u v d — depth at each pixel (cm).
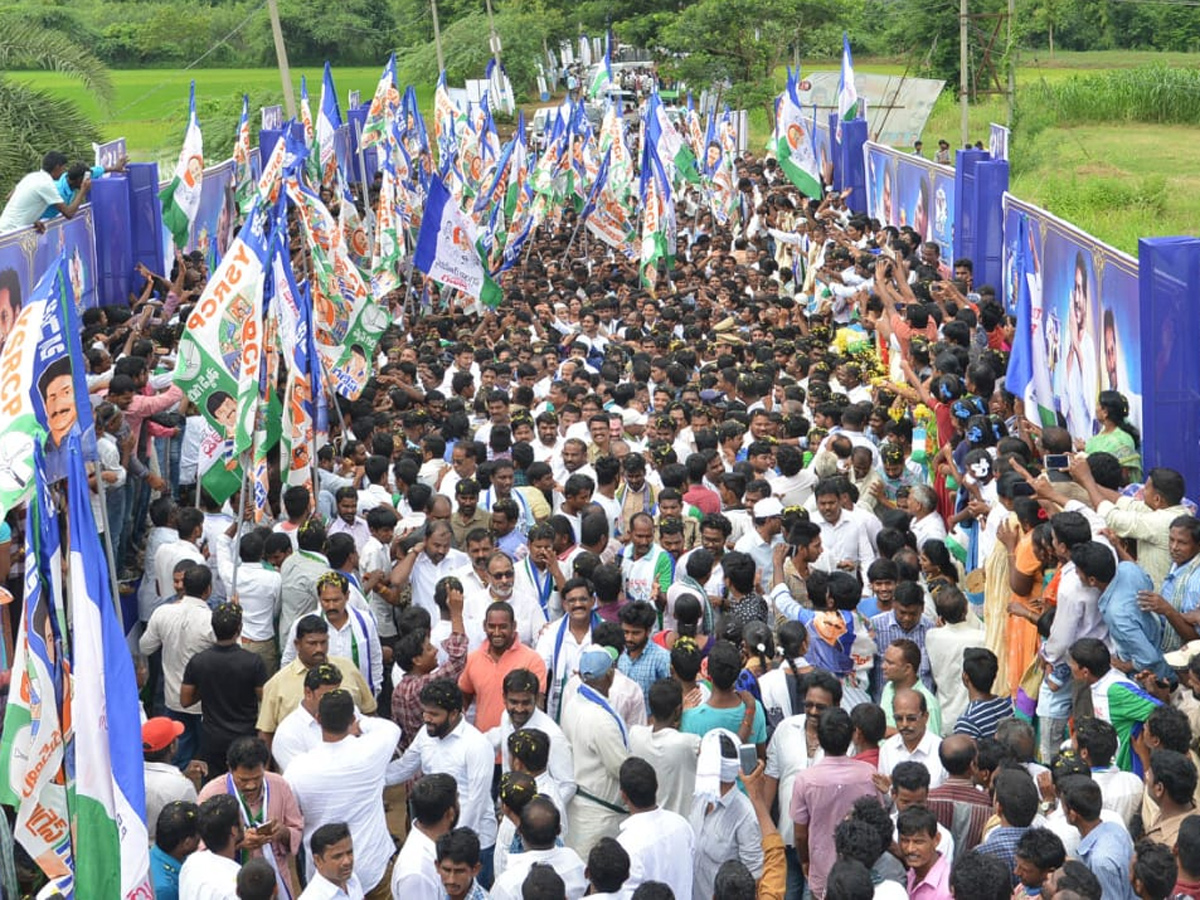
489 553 934
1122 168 3469
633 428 1292
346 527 1065
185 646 927
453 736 760
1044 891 586
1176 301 1077
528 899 612
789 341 1603
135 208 1712
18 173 2478
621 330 1902
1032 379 1344
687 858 682
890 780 709
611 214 2267
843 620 863
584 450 1144
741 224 2972
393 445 1202
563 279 2223
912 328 1515
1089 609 827
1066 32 6247
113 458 1078
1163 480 895
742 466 1144
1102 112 4291
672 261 2162
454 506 1137
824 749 722
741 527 1045
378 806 746
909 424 1266
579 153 2650
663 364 1484
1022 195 3183
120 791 605
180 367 1019
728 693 765
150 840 737
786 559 987
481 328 1802
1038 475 1031
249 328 1006
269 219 1647
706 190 2973
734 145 4038
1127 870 634
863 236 2242
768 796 771
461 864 638
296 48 7206
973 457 1087
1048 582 888
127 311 1448
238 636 898
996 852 645
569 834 760
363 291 1280
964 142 3006
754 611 891
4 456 637
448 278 1667
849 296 1895
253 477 1061
